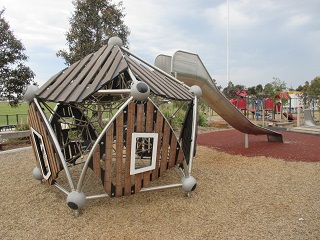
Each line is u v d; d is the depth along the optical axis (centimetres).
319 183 546
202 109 2098
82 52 1505
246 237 341
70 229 368
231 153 863
